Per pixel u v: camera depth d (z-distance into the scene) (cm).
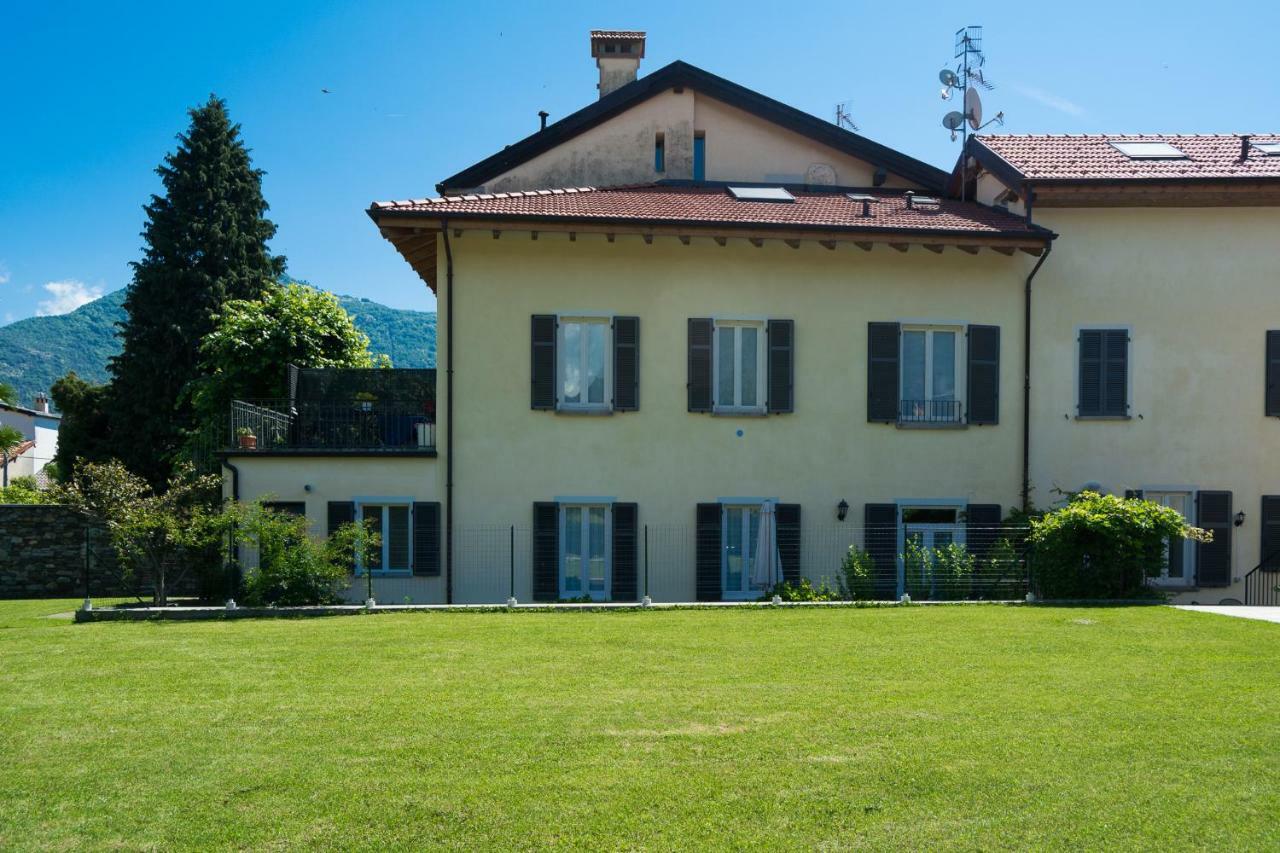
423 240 1725
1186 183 1747
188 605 1573
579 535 1723
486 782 657
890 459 1762
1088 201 1780
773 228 1656
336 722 796
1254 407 1809
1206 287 1812
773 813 604
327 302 2602
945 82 2145
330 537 1569
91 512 1572
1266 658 1006
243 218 3675
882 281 1769
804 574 1739
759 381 1759
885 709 817
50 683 947
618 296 1722
